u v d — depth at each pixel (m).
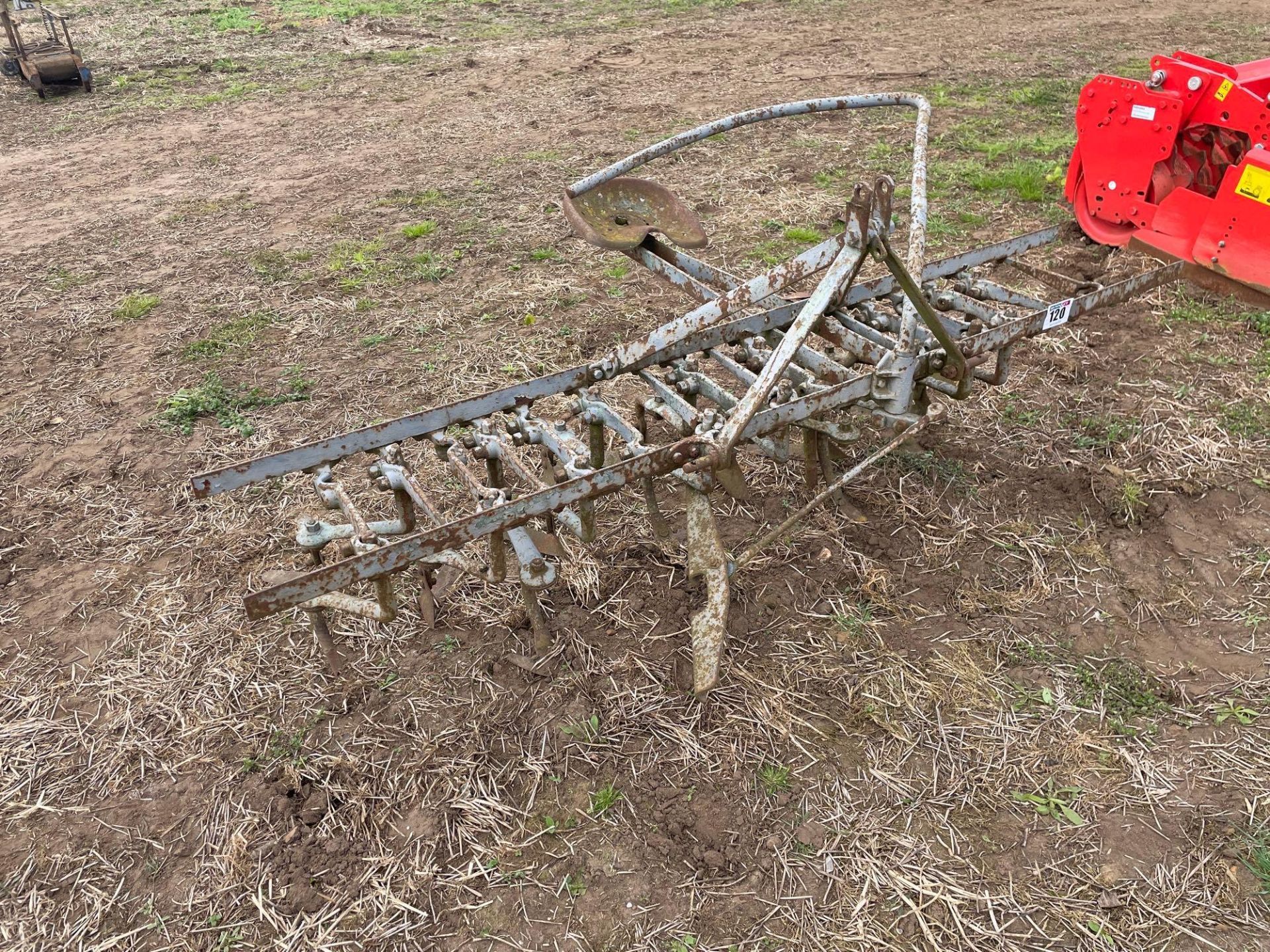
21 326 5.91
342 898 2.59
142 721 3.14
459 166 8.66
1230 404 4.48
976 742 2.94
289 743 3.04
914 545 3.74
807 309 2.97
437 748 3.00
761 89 10.65
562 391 3.47
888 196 2.85
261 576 3.71
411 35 15.06
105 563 3.85
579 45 13.70
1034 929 2.43
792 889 2.56
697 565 3.11
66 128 10.55
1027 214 6.74
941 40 12.65
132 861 2.71
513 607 3.52
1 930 2.53
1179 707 3.02
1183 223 4.97
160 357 5.48
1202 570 3.55
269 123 10.44
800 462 4.18
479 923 2.52
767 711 3.07
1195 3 14.65
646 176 8.04
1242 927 2.40
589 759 2.95
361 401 4.93
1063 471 4.10
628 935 2.47
